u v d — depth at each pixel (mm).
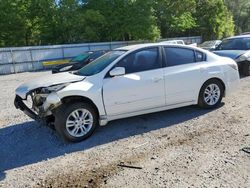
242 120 5539
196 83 6023
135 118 6051
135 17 33000
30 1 31859
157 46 5766
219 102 6445
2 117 6789
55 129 5191
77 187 3498
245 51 10500
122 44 31016
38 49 24344
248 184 3322
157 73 5582
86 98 5020
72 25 31734
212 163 3863
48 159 4355
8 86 13188
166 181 3490
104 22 32188
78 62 14141
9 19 30969
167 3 38438
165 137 4922
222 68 6367
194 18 42719
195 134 4965
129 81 5305
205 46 22156
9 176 3887
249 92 7836
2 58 22484
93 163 4113
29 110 5379
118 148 4590
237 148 4285
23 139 5289
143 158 4160
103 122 5203
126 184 3484
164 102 5711
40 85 5105
